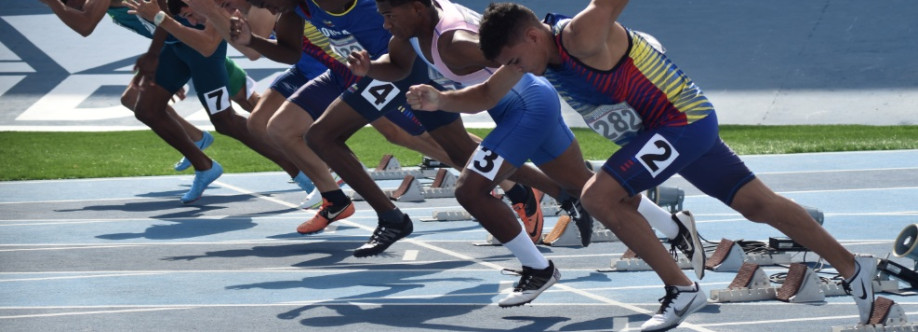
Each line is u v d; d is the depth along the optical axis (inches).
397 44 379.9
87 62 1298.0
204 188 660.7
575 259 478.3
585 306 391.5
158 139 961.5
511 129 380.8
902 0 1429.6
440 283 435.2
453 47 347.9
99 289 436.5
